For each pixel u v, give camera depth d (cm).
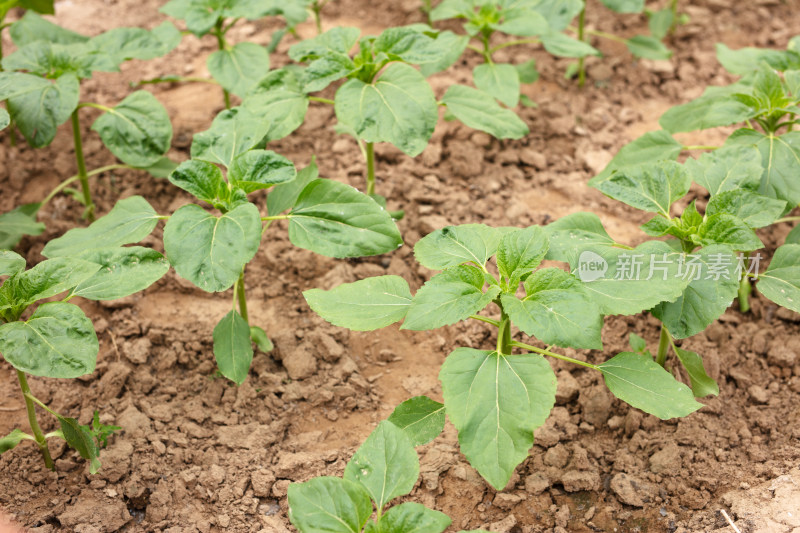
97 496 197
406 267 215
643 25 245
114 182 225
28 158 227
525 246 194
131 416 202
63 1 259
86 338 190
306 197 199
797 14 245
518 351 209
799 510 193
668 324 194
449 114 227
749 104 206
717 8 246
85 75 213
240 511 197
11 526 194
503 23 223
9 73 210
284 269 216
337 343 209
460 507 197
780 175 204
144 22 248
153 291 214
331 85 237
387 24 246
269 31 246
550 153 228
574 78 238
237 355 202
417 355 209
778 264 198
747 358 207
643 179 199
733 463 198
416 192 222
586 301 189
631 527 196
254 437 202
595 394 204
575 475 198
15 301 192
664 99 235
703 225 196
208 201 199
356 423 204
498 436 187
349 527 186
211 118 232
